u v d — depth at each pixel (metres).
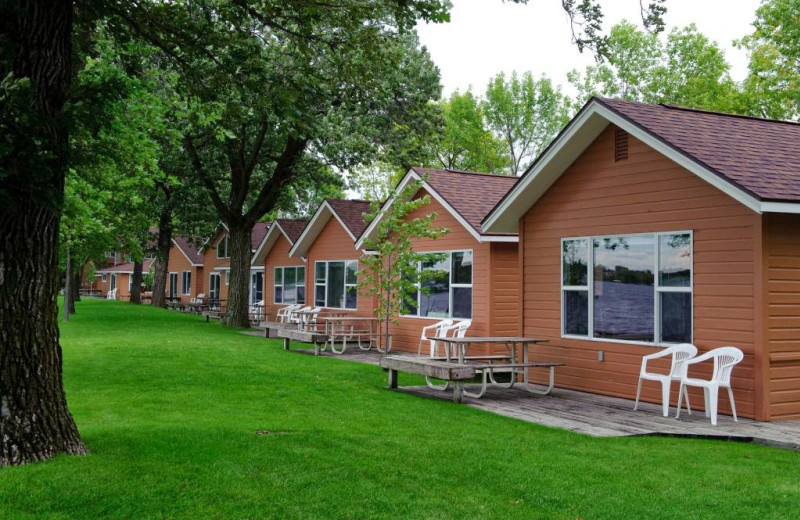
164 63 11.30
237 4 8.51
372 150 23.69
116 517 5.09
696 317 10.21
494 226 14.14
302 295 28.80
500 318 15.95
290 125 9.23
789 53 30.84
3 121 5.16
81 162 6.57
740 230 9.60
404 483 6.12
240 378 13.01
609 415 9.81
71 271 32.75
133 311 35.50
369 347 19.81
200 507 5.34
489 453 7.27
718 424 9.09
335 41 9.31
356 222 23.56
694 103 38.53
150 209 30.48
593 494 5.93
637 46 41.66
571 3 8.48
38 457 6.16
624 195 11.43
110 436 7.28
